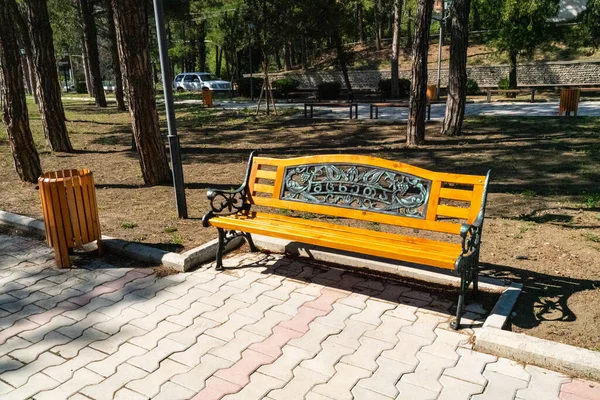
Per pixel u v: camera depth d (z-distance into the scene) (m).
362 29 41.19
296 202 4.85
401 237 4.29
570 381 3.10
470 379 3.14
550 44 30.48
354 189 4.60
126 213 6.64
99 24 36.06
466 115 17.06
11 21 7.91
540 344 3.29
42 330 3.83
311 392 3.06
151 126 8.20
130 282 4.64
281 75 38.44
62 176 5.30
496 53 28.86
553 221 5.98
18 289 4.54
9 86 7.98
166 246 5.32
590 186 7.53
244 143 13.40
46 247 5.57
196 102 28.30
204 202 7.21
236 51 37.16
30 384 3.18
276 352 3.48
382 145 11.99
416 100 11.44
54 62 12.03
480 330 3.54
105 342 3.65
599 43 27.36
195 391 3.08
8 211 6.81
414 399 2.97
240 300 4.25
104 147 13.25
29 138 8.39
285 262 5.05
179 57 50.56
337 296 4.29
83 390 3.12
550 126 13.81
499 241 5.38
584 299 4.01
